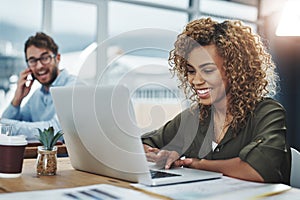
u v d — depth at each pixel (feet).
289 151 4.78
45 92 12.76
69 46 13.28
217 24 4.97
